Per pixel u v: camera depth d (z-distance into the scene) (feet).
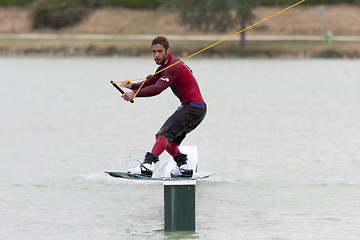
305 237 91.71
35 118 217.56
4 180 126.62
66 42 609.83
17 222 99.76
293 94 303.27
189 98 92.53
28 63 516.73
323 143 168.35
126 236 92.48
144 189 121.39
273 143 168.76
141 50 590.55
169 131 92.02
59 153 154.30
